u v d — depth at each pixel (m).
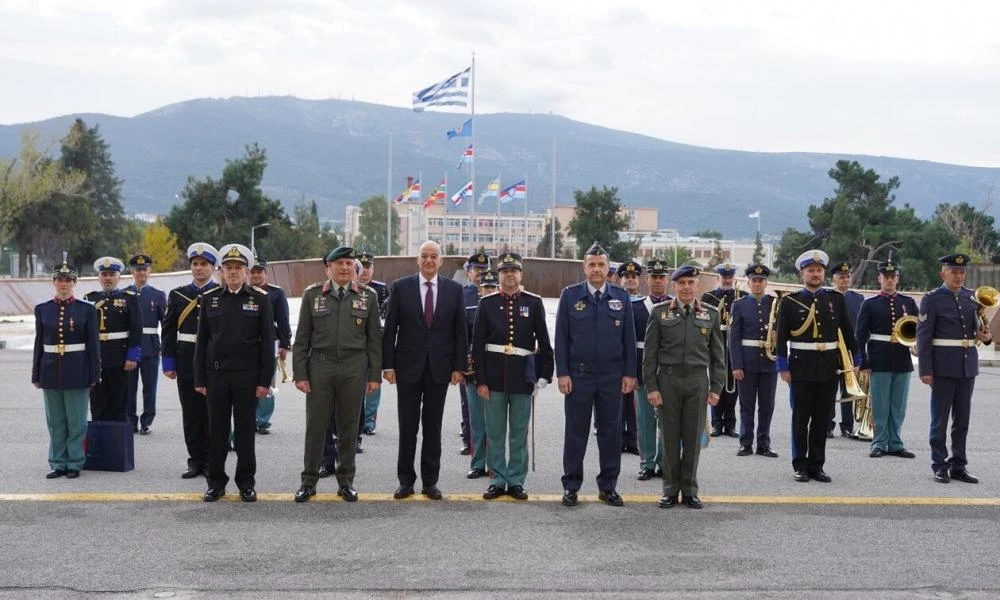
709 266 93.00
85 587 6.82
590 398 9.48
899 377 12.17
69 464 10.45
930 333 10.67
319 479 10.51
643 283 32.41
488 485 10.28
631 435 12.44
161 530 8.30
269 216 85.56
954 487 10.34
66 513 8.85
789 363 10.66
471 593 6.74
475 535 8.23
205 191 82.81
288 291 48.78
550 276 52.56
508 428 10.08
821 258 10.73
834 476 10.91
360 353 9.62
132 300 12.16
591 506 9.35
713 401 9.55
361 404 9.69
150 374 13.35
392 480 10.47
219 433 9.48
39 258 79.81
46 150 71.88
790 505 9.44
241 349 9.47
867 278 63.12
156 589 6.79
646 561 7.52
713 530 8.48
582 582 6.99
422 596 6.68
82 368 10.41
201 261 10.80
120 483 10.15
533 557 7.59
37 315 10.44
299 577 7.06
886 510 9.26
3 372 19.83
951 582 7.09
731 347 12.38
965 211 72.69
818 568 7.39
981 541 8.20
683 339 9.48
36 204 74.94
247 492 9.46
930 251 59.47
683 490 9.41
